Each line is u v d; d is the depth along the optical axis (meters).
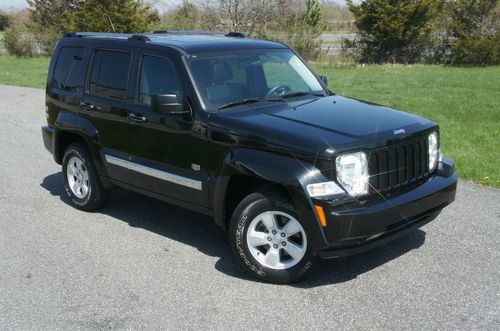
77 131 6.24
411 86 18.28
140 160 5.58
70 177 6.61
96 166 6.16
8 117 12.63
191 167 5.06
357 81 19.78
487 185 7.02
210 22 28.89
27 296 4.48
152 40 5.64
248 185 4.85
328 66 25.80
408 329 3.87
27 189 7.38
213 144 4.82
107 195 6.39
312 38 27.67
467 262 4.89
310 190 4.16
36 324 4.07
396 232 4.47
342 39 30.25
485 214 6.02
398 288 4.46
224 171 4.70
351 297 4.34
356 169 4.26
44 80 20.30
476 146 9.14
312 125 4.54
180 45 5.40
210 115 4.88
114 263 5.07
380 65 26.97
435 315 4.04
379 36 28.27
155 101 4.88
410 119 4.91
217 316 4.12
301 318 4.05
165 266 4.99
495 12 27.91
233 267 4.96
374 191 4.35
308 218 4.19
